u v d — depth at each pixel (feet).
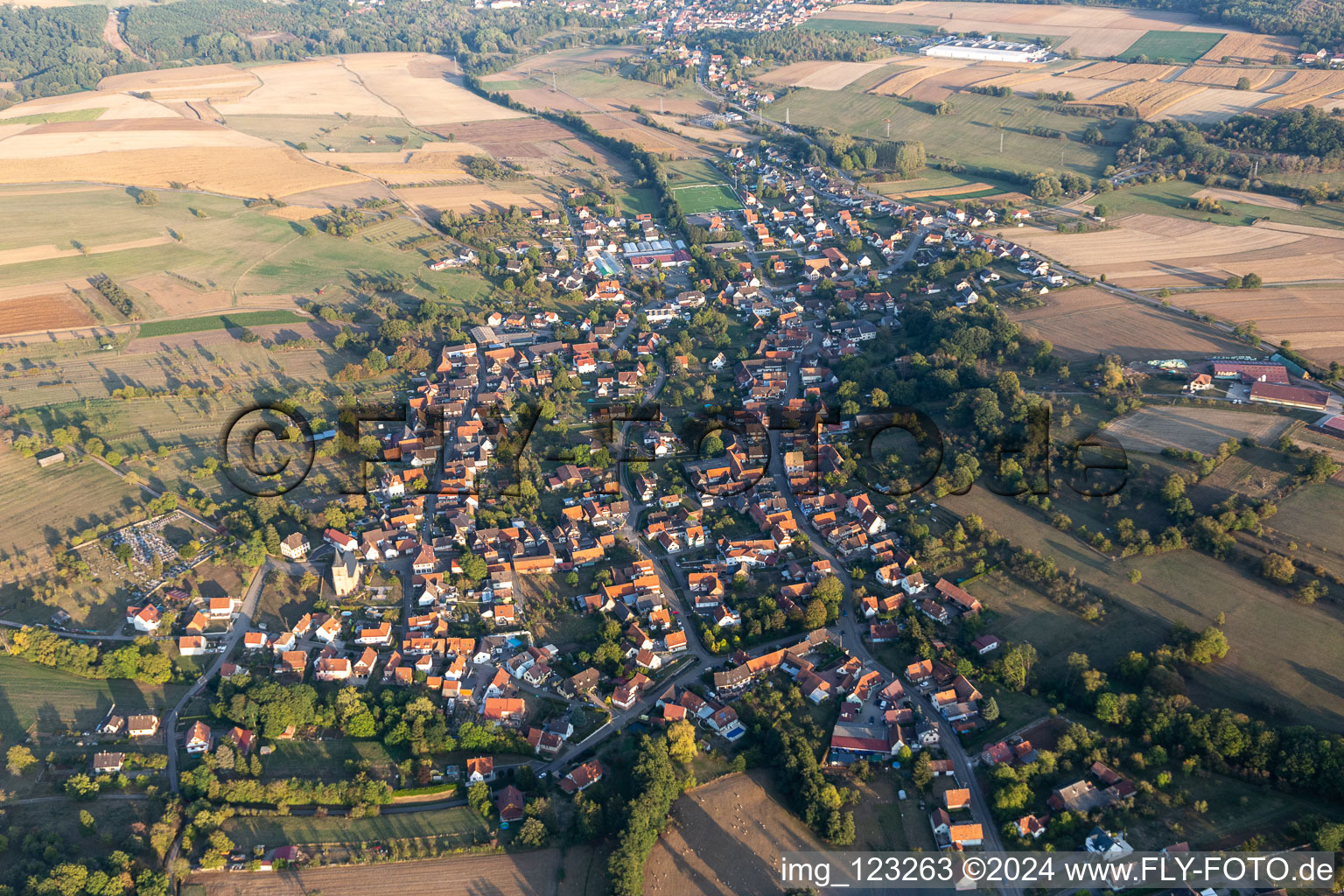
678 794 575.38
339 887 521.65
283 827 557.74
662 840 550.77
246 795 570.46
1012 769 568.00
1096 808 546.26
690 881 526.57
